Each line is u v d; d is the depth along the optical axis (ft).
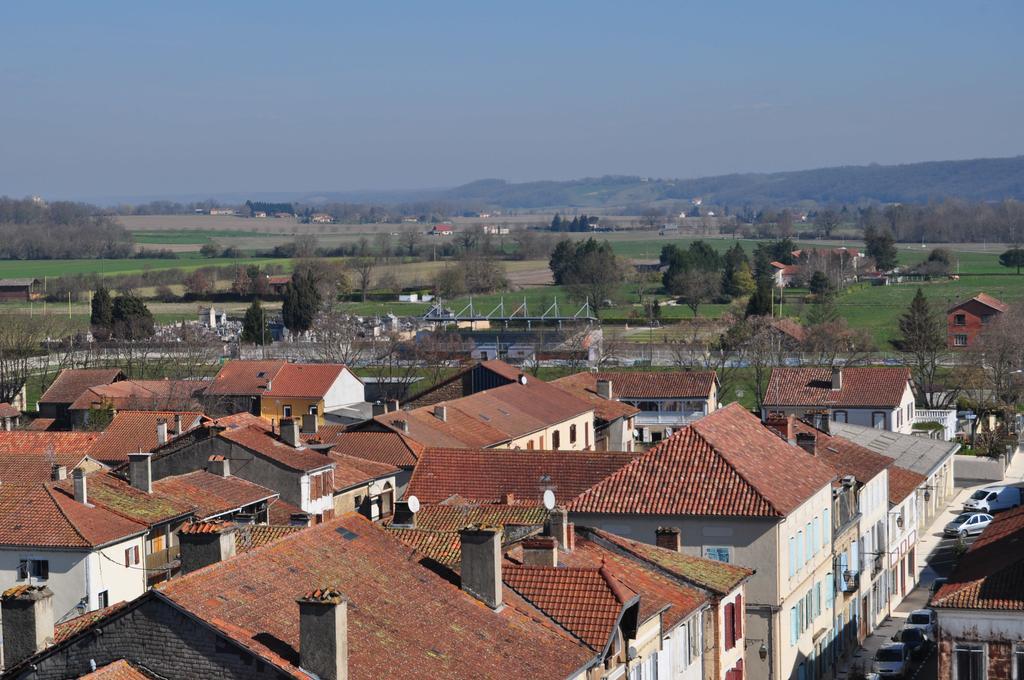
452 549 170.40
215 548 159.12
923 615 305.53
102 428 504.02
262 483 307.78
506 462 310.86
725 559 241.35
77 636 135.03
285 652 130.52
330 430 360.69
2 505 278.87
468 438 375.04
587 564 189.57
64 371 616.39
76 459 343.05
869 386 515.09
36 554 270.26
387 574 154.51
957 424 572.10
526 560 175.01
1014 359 623.36
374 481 327.47
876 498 323.57
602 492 249.14
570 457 307.17
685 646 194.49
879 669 266.36
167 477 307.99
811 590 264.31
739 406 288.51
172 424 394.93
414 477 310.04
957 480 490.49
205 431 315.58
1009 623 201.87
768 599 239.91
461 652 145.07
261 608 136.77
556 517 192.95
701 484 247.29
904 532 352.49
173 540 290.97
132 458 293.64
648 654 179.22
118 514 281.74
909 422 534.37
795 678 250.78
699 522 241.96
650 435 532.73
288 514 297.74
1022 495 411.54
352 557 155.63
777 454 271.69
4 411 579.89
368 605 146.30
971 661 203.92
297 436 320.70
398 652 139.85
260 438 318.45
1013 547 227.61
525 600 163.94
